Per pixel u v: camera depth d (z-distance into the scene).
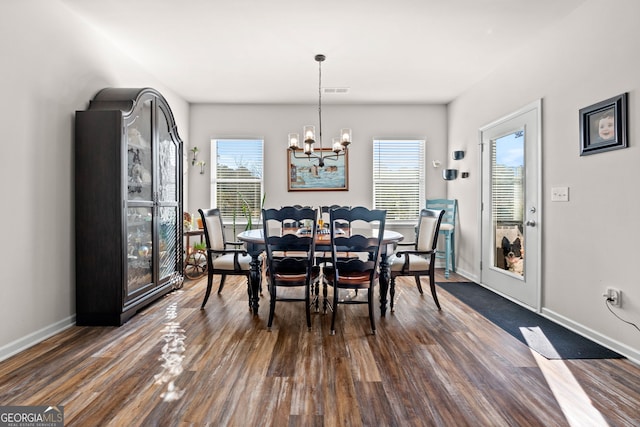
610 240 2.33
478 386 1.83
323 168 5.15
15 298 2.23
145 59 3.59
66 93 2.66
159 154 3.37
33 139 2.37
